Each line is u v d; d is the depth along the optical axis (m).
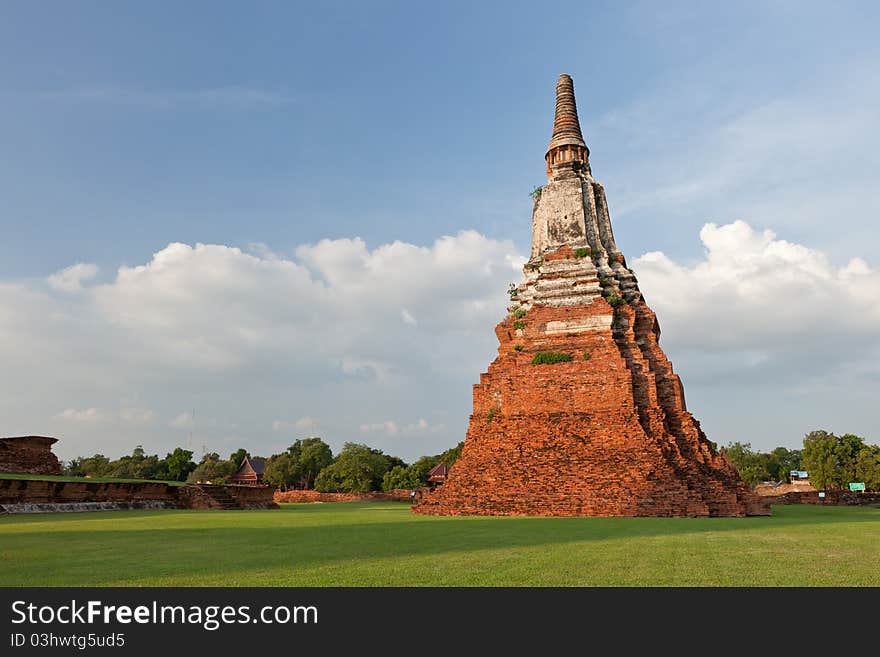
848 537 18.83
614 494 32.44
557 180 50.62
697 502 31.33
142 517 29.36
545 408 39.38
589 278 44.34
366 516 32.19
